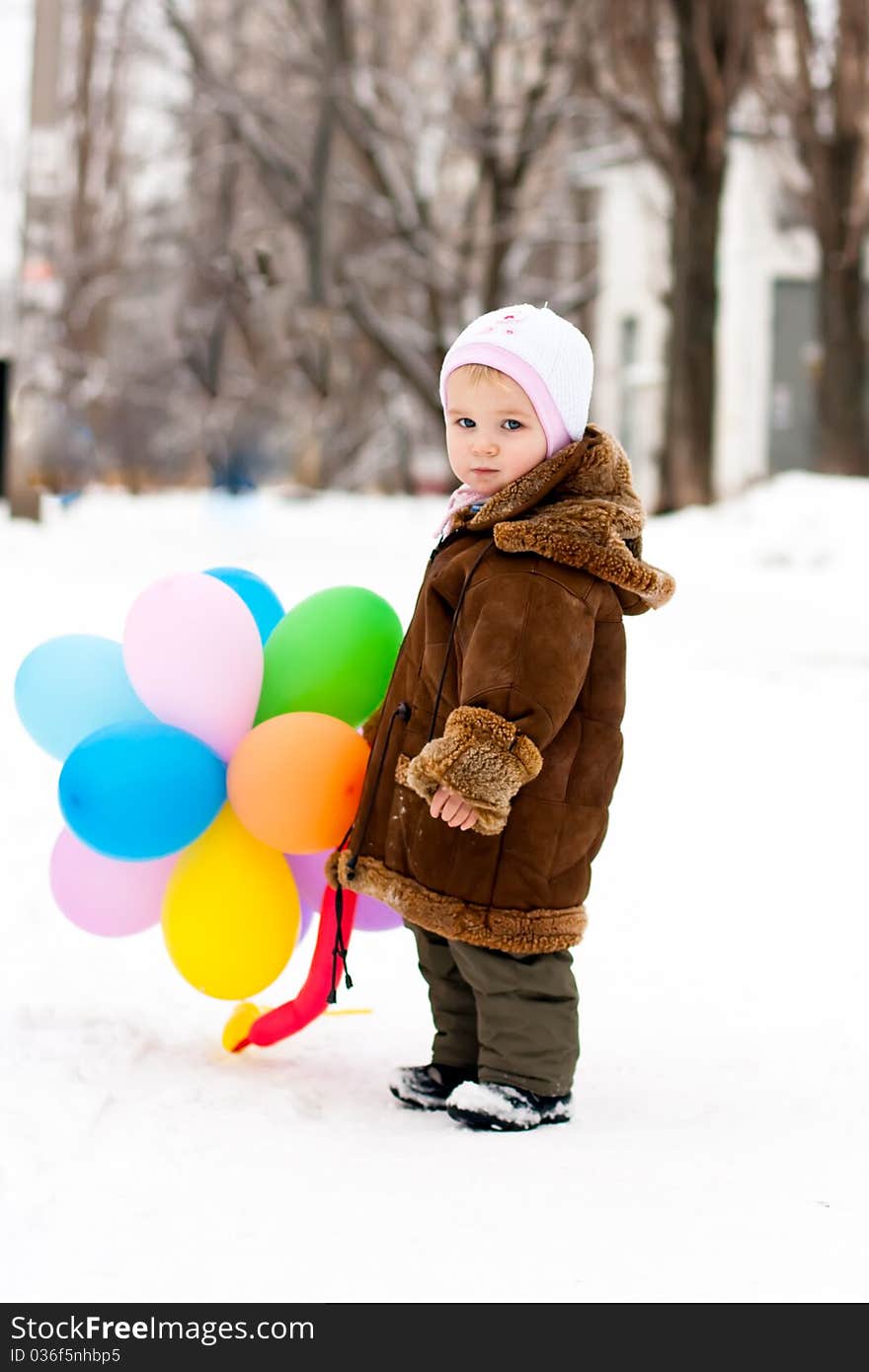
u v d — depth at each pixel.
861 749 6.68
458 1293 2.06
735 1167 2.55
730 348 25.95
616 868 4.78
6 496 17.88
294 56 25.08
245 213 29.17
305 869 3.14
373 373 30.34
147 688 3.02
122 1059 2.95
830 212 19.45
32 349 16.59
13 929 3.90
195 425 30.62
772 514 14.45
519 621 2.65
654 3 17.64
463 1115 2.73
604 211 27.97
